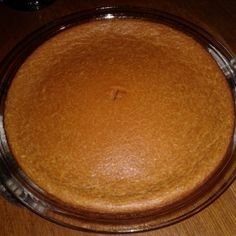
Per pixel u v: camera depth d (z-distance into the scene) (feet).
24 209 1.01
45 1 1.40
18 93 1.09
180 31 1.20
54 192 0.97
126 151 1.00
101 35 1.19
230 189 1.01
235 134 1.03
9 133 1.04
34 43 1.19
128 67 1.11
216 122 1.04
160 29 1.20
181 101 1.06
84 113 1.04
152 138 1.01
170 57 1.14
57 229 0.98
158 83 1.08
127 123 1.03
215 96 1.08
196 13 1.37
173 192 0.96
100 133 1.02
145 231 0.95
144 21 1.21
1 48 1.29
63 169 1.00
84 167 0.99
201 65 1.13
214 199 0.96
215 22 1.34
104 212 0.95
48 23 1.24
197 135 1.02
